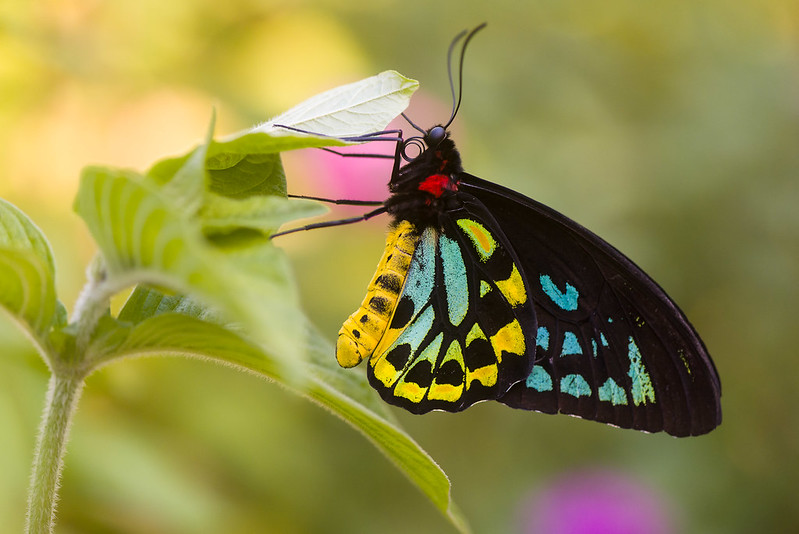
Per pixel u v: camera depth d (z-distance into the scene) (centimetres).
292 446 66
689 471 71
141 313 48
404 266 55
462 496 71
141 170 66
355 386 49
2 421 56
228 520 63
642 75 85
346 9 81
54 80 65
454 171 55
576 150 81
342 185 69
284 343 31
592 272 54
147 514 59
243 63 72
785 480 72
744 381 75
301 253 70
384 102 49
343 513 67
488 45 86
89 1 66
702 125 78
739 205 75
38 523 47
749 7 90
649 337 54
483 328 55
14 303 44
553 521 69
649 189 76
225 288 32
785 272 73
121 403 61
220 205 41
